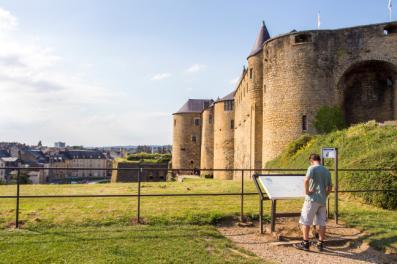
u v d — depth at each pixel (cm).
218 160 5228
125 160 7800
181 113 6725
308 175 758
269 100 2881
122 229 817
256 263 631
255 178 887
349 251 738
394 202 1130
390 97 2681
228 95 5275
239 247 731
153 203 1134
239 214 977
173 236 768
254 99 3366
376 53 2545
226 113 5116
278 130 2781
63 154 12888
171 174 6694
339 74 2625
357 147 1842
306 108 2656
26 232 783
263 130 2994
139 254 648
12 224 846
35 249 660
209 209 1018
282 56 2789
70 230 802
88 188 1742
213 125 5922
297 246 751
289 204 1142
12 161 10038
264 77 3009
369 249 749
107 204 1109
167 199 1231
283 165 2520
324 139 2255
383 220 960
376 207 1154
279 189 845
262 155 3050
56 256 624
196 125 6706
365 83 2783
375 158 1341
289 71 2741
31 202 1158
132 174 6475
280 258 683
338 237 812
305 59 2681
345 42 2625
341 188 1320
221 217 947
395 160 1293
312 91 2650
